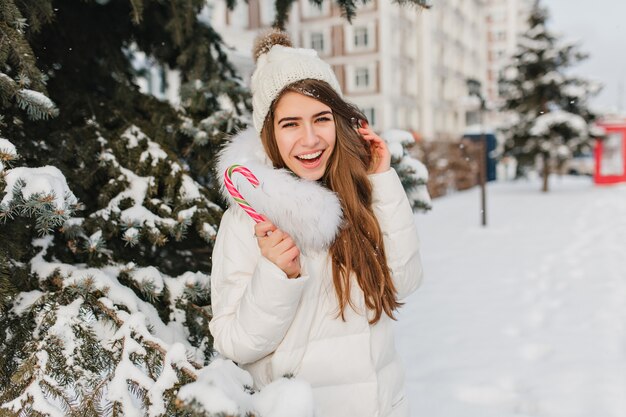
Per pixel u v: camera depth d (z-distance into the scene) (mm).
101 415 1452
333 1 2572
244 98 2504
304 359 1309
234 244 1294
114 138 2252
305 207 1224
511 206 13781
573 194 17031
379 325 1435
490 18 49188
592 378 3156
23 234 1842
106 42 2520
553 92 17688
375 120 26250
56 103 2246
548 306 4668
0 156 1414
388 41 25953
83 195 2105
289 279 1156
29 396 1479
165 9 2514
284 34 1499
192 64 2631
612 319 4234
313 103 1324
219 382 1012
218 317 1268
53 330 1573
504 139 18531
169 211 2082
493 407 2875
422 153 15977
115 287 1741
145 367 1502
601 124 20594
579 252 7133
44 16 1933
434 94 31234
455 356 3564
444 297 5070
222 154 1421
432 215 12055
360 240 1360
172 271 2400
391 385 1443
